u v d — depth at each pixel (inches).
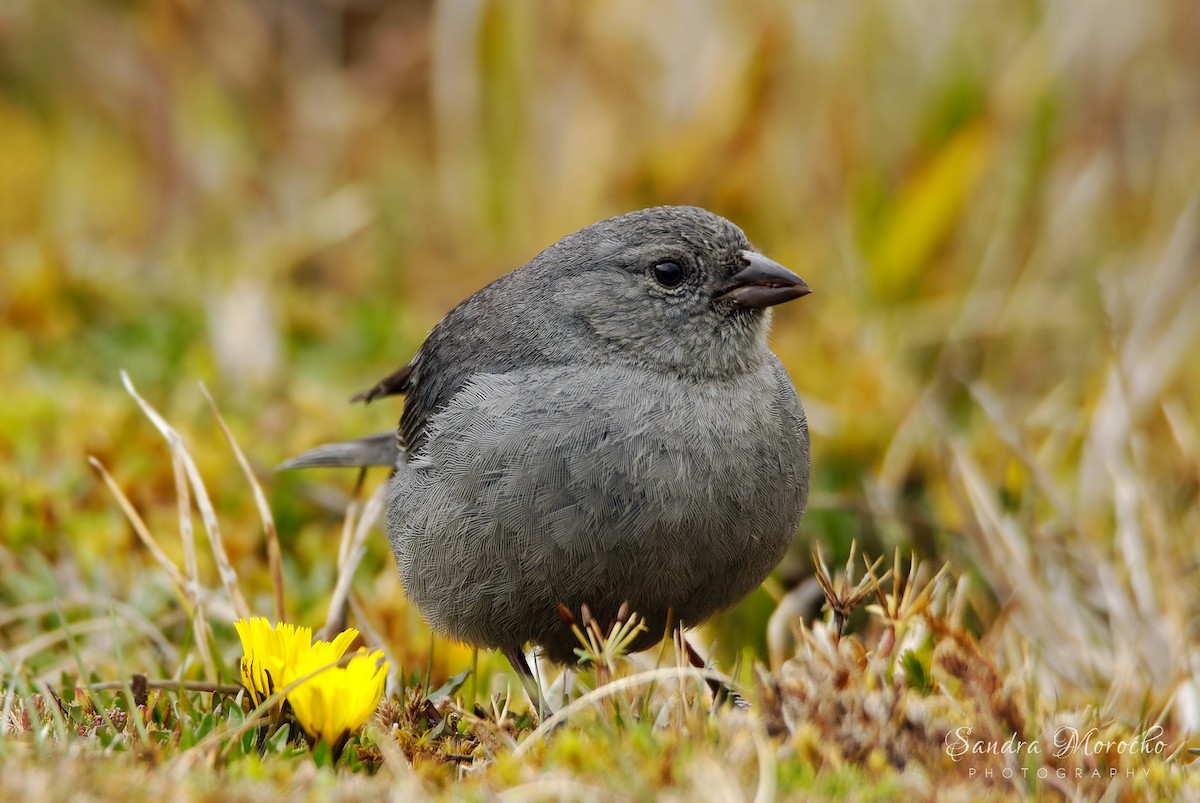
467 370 328.8
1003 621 333.1
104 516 398.6
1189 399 504.4
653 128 588.4
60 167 594.2
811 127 574.2
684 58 590.9
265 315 511.8
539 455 299.7
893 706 247.9
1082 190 549.0
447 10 599.5
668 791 224.7
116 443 422.6
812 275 554.6
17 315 506.3
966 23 567.2
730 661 396.8
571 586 301.1
